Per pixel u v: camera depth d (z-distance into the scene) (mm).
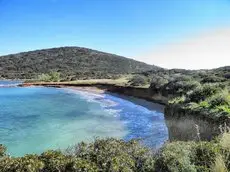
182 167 5844
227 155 6195
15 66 160375
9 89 71750
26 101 44250
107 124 24312
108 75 113500
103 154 6203
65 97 50125
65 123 25094
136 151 6566
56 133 21000
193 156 6449
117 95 52156
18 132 21641
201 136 14266
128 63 181250
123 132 21078
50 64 163250
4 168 5559
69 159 5836
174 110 19609
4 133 21312
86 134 20469
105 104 39250
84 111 32594
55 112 32125
